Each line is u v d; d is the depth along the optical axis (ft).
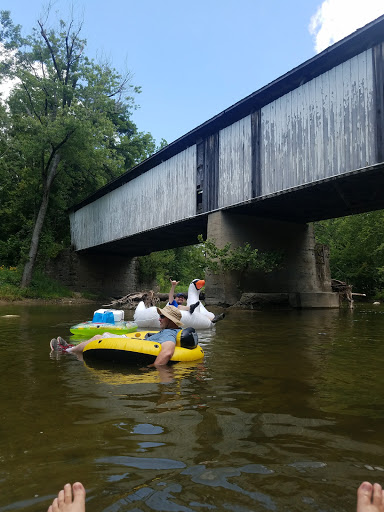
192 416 8.06
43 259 79.82
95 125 74.13
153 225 58.54
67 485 5.06
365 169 30.45
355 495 5.15
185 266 135.74
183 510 4.80
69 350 15.71
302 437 7.02
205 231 60.39
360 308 47.29
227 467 5.88
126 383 10.75
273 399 9.27
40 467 5.87
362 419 7.95
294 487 5.33
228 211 46.03
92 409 8.48
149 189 60.08
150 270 100.58
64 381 11.00
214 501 4.99
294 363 13.51
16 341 18.69
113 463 5.99
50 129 65.41
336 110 33.12
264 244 48.37
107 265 90.48
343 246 88.89
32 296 65.36
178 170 53.52
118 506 4.88
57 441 6.79
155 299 54.34
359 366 13.03
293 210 46.21
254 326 25.57
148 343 13.73
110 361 13.84
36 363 13.53
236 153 43.70
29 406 8.70
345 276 83.97
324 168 33.91
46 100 72.54
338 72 33.09
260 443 6.74
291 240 50.70
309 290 51.11
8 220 87.10
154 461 6.06
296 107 36.78
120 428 7.38
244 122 42.86
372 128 30.27
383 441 6.87
